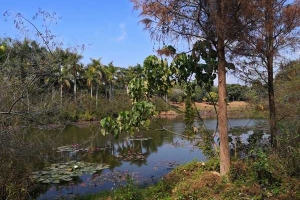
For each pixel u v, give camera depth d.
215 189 5.76
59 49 6.34
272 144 7.13
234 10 6.17
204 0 6.23
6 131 5.82
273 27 6.86
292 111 7.77
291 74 8.07
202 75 7.90
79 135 21.11
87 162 12.56
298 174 5.87
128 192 6.25
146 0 6.25
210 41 6.91
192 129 8.38
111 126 7.03
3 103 5.82
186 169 7.50
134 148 16.05
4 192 6.64
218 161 7.25
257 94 9.30
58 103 6.95
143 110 7.00
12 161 6.32
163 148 15.64
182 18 6.48
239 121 27.80
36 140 6.96
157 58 7.83
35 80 6.00
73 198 7.52
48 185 9.20
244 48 7.28
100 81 41.28
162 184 6.66
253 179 5.77
